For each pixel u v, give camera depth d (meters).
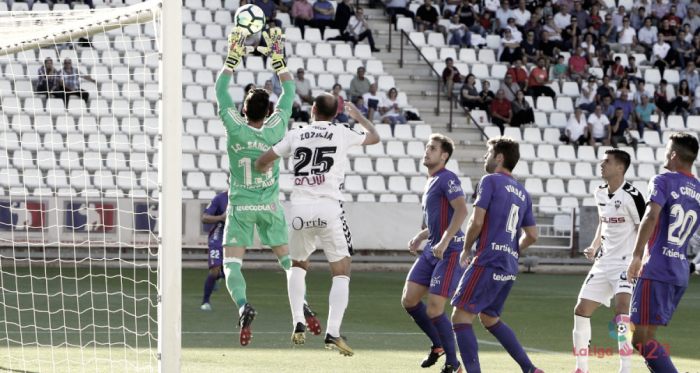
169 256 15.81
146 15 17.55
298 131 18.73
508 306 36.06
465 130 65.94
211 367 19.97
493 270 17.61
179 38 15.97
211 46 65.88
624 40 77.00
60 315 29.05
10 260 47.16
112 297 34.81
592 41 75.56
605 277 19.83
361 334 26.78
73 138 56.75
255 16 19.33
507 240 17.72
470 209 57.56
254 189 19.03
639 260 16.77
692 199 16.94
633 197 19.45
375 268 52.56
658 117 70.94
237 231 18.98
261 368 19.98
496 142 18.45
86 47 62.16
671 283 16.81
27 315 28.73
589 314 19.97
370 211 53.78
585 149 66.38
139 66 61.78
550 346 25.34
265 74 64.25
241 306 18.22
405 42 71.69
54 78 57.81
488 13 74.88
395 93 64.44
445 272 19.52
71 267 47.59
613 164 19.75
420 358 22.30
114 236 48.81
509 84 67.81
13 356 20.84
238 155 18.91
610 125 67.31
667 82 74.69
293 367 20.23
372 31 72.12
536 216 56.97
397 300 37.09
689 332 29.30
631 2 81.75
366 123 19.38
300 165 18.69
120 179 55.06
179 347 15.84
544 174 64.81
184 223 50.47
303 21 68.94
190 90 62.28
